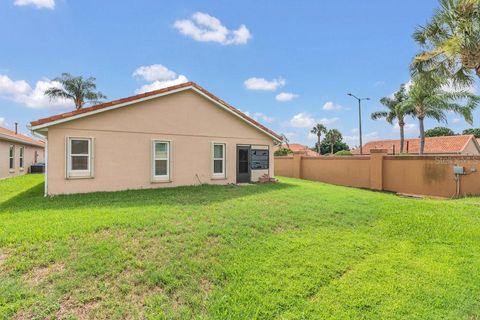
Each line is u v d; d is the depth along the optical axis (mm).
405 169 14781
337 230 6602
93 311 3375
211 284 4082
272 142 16188
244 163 14977
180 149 12883
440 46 11039
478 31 9945
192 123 13211
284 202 9109
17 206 8141
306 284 4121
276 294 3867
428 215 7914
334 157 18594
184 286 3975
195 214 7129
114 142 11273
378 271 4645
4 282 3805
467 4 9953
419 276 4523
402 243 5977
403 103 23531
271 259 4828
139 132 11820
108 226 5875
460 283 4332
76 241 5098
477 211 8422
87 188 10750
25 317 3219
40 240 5059
